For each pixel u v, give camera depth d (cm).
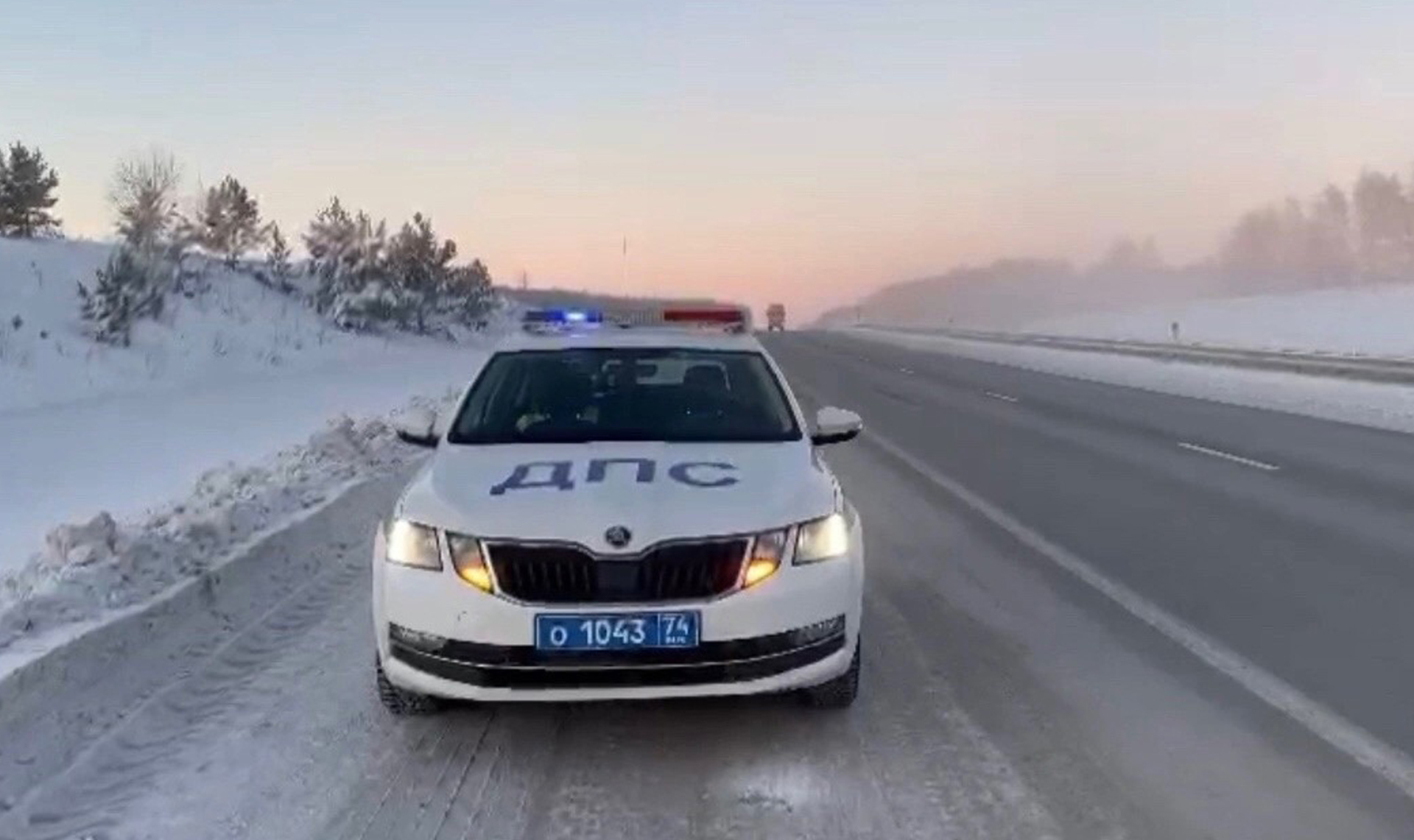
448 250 4800
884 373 2734
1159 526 778
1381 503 863
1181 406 1795
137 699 412
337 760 366
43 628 429
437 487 392
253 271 3897
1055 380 2502
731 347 540
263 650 486
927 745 376
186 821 321
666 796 339
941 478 1022
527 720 402
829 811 328
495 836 314
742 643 354
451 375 2895
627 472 397
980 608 555
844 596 375
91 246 3203
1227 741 379
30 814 322
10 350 2009
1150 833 313
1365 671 455
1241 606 559
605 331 570
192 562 558
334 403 1933
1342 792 339
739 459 419
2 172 3616
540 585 351
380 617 377
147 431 1388
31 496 898
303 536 677
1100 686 436
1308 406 1752
